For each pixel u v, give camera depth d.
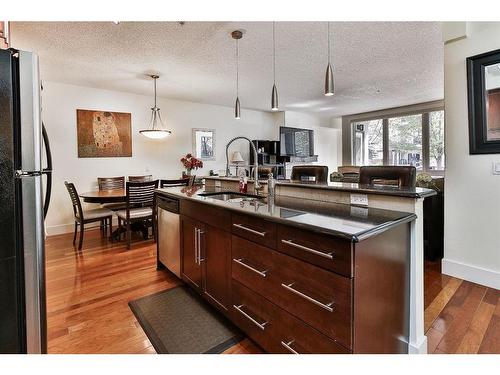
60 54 3.24
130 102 5.07
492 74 2.38
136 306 2.19
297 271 1.32
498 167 2.39
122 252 3.50
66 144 4.49
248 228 1.62
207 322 1.97
